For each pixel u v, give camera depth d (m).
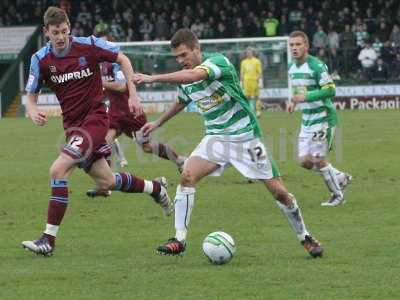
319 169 24.38
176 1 84.06
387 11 79.12
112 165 33.56
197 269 16.48
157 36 80.38
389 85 71.31
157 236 20.16
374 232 20.09
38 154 40.53
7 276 16.14
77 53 18.06
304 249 18.23
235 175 31.36
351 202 24.88
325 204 24.38
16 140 47.91
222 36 78.38
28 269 16.72
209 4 81.81
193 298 14.35
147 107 68.75
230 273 16.09
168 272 16.25
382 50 72.06
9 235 20.58
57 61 18.06
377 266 16.50
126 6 83.38
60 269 16.69
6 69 85.19
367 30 77.06
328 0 80.69
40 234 20.67
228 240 16.86
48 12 17.72
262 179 17.06
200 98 17.11
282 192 17.08
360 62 72.62
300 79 24.44
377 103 71.62
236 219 22.30
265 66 69.12
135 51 68.69
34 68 18.19
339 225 21.17
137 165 35.09
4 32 83.25
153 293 14.71
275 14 81.38
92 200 25.83
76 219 22.64
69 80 18.09
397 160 34.94
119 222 22.16
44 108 71.94
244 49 69.19
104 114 18.53
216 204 24.84
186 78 15.97
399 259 17.11
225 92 16.89
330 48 74.69
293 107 22.39
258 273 16.05
